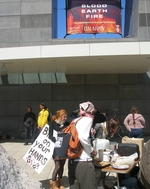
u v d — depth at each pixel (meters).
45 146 5.80
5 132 15.34
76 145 4.25
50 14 14.79
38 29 14.77
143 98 15.38
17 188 3.44
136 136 8.26
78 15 15.46
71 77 15.55
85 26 15.46
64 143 4.88
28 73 15.51
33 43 14.73
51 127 5.79
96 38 14.79
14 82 15.56
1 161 3.56
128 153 5.27
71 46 10.95
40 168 5.75
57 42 14.70
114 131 5.44
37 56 11.04
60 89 15.48
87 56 10.95
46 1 14.87
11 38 14.80
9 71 14.59
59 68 13.77
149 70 14.55
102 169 4.55
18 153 10.49
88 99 15.41
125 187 4.81
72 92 15.46
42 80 15.54
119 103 15.36
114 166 4.60
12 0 14.98
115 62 12.28
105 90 15.45
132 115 8.38
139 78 15.50
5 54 11.17
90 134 4.48
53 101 15.42
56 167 5.66
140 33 14.55
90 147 4.27
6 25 14.89
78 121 4.35
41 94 15.47
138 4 14.64
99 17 15.50
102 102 15.40
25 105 15.45
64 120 5.84
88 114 4.41
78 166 4.25
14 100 15.49
